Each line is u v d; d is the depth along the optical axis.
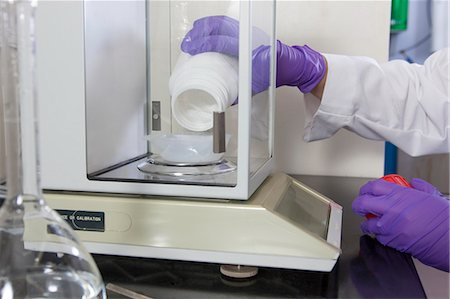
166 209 0.71
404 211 0.88
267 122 0.96
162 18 0.90
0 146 0.60
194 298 0.66
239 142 0.70
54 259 0.41
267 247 0.69
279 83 1.25
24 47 0.39
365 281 0.72
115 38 0.84
